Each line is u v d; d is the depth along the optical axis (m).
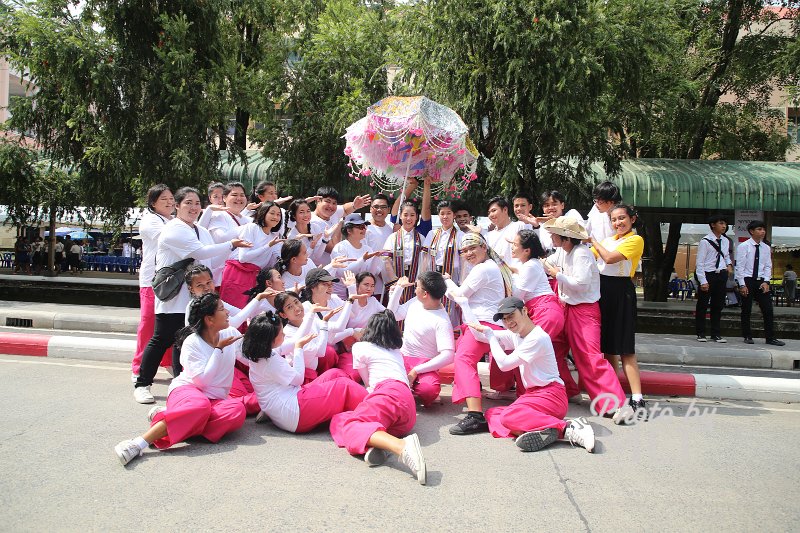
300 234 6.58
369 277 5.98
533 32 9.54
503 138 10.23
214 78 12.30
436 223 17.72
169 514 3.32
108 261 25.67
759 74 16.94
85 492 3.58
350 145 6.87
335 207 7.35
